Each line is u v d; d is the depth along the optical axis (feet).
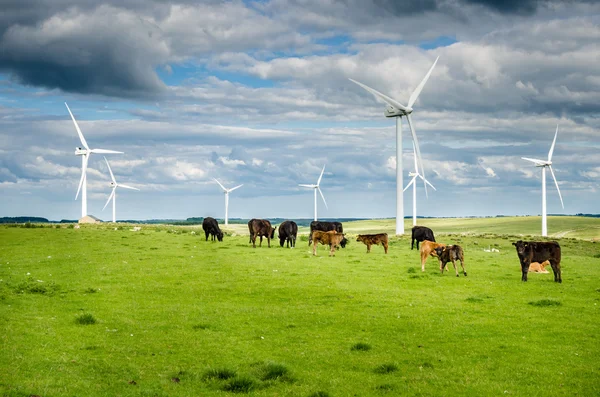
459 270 110.42
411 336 56.08
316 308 69.51
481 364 46.93
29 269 100.68
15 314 61.77
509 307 70.74
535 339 54.90
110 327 57.88
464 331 58.03
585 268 120.88
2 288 77.77
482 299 75.87
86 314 60.08
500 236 253.24
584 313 67.21
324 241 133.28
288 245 155.94
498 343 53.47
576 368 45.60
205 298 76.02
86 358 46.44
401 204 294.87
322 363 47.21
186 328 58.44
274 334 56.59
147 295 77.61
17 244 145.18
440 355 49.60
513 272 109.19
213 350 50.42
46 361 44.60
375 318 63.87
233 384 40.81
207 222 174.70
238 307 69.77
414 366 46.50
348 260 123.44
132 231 205.67
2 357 44.83
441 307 70.54
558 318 64.23
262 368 44.65
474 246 202.39
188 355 48.73
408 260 127.54
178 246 151.53
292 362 47.42
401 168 296.30
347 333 57.26
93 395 37.58
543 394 39.73
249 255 130.52
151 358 47.52
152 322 60.85
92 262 112.06
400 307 70.38
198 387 40.83
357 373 44.57
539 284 92.22
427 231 168.35
